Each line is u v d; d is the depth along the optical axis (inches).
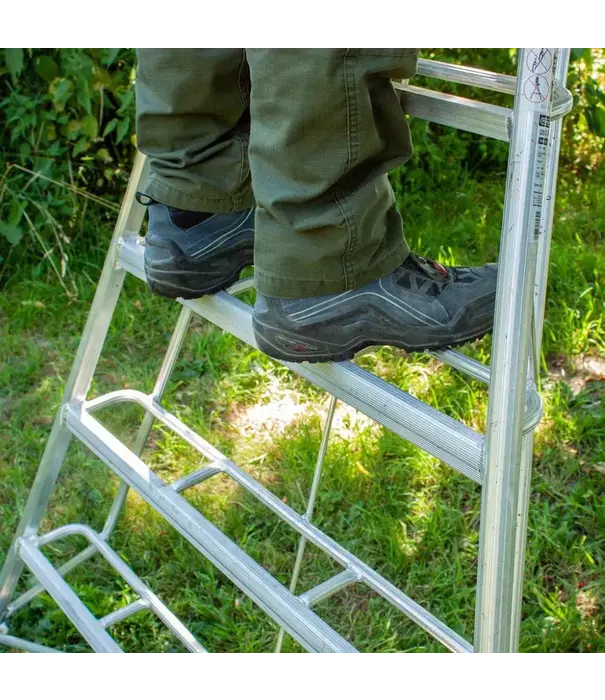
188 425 109.8
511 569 40.7
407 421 45.1
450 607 85.4
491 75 51.1
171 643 85.1
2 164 137.5
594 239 143.3
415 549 91.3
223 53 52.3
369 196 45.2
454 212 151.7
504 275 37.9
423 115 46.9
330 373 49.9
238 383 117.4
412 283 48.6
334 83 41.3
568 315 120.4
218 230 56.9
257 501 98.7
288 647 83.6
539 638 81.4
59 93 129.7
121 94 135.8
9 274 138.7
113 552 80.9
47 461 77.9
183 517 61.2
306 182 44.0
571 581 86.9
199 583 90.6
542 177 37.3
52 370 121.6
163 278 56.7
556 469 99.9
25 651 85.1
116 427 110.7
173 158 55.2
